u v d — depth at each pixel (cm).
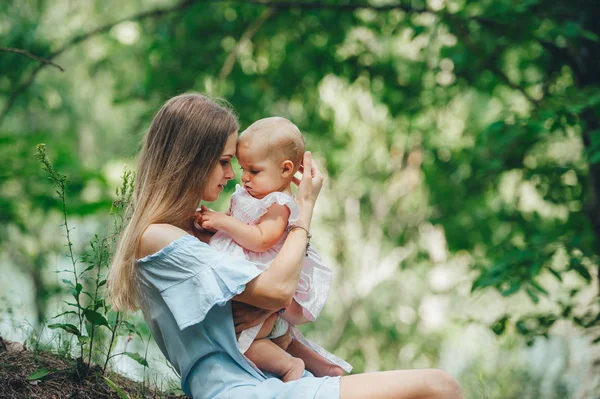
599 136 587
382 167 1112
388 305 1192
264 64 918
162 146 282
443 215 957
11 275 861
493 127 630
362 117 1055
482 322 646
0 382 309
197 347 276
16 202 859
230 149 287
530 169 776
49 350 347
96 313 316
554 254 613
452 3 784
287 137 291
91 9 1060
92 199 823
